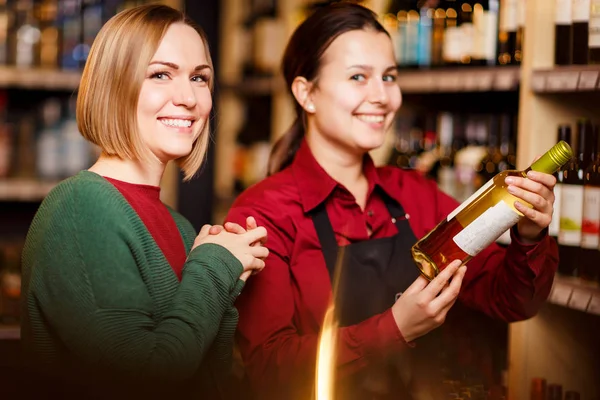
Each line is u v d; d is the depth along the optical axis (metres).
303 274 1.61
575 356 1.88
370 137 1.65
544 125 1.90
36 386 1.19
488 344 2.02
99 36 1.34
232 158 3.63
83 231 1.20
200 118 1.42
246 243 1.38
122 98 1.32
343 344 1.47
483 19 2.18
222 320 1.38
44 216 1.25
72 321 1.19
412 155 2.65
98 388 1.19
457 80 2.19
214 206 3.51
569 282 1.74
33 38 3.01
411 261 1.67
